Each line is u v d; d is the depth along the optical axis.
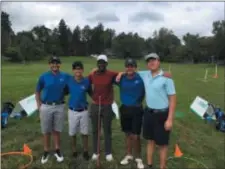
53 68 5.86
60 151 6.43
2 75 29.53
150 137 5.50
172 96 5.18
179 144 7.42
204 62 109.31
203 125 9.46
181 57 112.38
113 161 6.16
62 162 6.08
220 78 29.75
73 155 6.35
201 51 109.25
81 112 6.03
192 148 7.20
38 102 6.04
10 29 115.38
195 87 20.56
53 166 5.90
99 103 5.89
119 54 138.00
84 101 6.04
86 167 5.87
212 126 9.39
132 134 5.88
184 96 15.73
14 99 13.87
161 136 5.30
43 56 111.88
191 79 28.03
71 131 6.12
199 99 10.99
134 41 136.75
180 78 29.20
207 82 24.75
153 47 132.62
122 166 5.97
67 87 6.02
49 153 6.39
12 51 88.44
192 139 7.94
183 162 6.32
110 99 5.98
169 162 6.28
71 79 5.98
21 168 5.82
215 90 18.95
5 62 81.75
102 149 6.82
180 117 10.34
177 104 13.00
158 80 5.18
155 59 5.20
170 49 120.12
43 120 5.97
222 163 6.39
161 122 5.27
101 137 7.55
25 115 9.74
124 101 5.79
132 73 5.61
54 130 6.10
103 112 5.93
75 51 147.75
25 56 102.31
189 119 10.13
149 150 5.73
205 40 111.00
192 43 112.12
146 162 6.21
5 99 13.70
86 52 149.62
